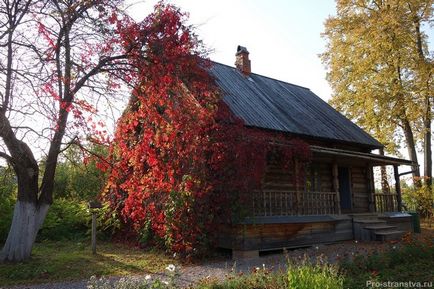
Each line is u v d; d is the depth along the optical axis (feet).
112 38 34.27
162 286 20.30
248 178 37.27
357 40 81.25
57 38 33.09
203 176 38.22
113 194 50.98
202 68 38.04
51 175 35.24
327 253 39.63
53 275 30.55
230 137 37.88
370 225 51.42
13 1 30.91
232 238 39.24
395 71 78.13
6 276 29.76
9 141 32.96
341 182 59.98
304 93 70.95
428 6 76.64
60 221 51.80
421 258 31.48
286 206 44.42
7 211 46.57
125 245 47.24
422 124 80.59
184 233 37.76
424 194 72.64
